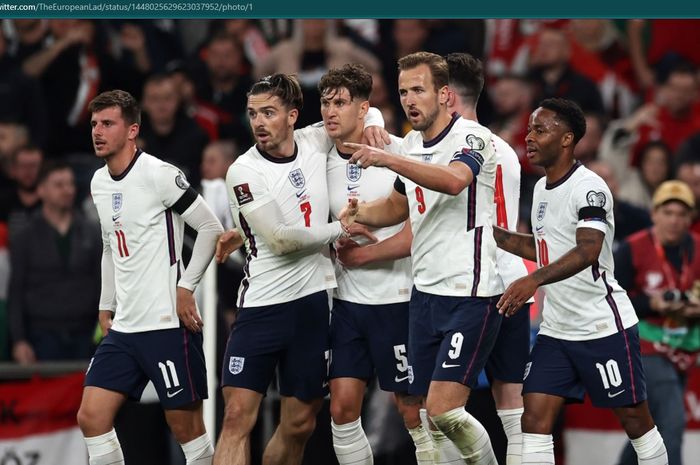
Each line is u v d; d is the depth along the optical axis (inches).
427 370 896.3
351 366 949.8
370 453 965.2
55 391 1208.2
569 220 887.1
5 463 1180.5
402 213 917.2
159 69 1734.7
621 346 895.7
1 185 1513.3
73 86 1626.5
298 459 981.8
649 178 1633.9
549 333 912.3
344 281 958.4
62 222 1353.3
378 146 927.0
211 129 1603.1
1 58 1595.7
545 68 1750.7
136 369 916.0
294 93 909.8
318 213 925.8
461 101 980.6
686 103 1727.4
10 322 1332.4
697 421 1250.6
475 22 1788.9
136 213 904.3
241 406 922.1
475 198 869.2
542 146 889.5
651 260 1194.6
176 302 912.3
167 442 1241.4
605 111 1800.0
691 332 1178.6
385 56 1743.4
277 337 922.7
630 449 1175.0
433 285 882.8
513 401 976.9
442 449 945.5
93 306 1358.3
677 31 1871.3
